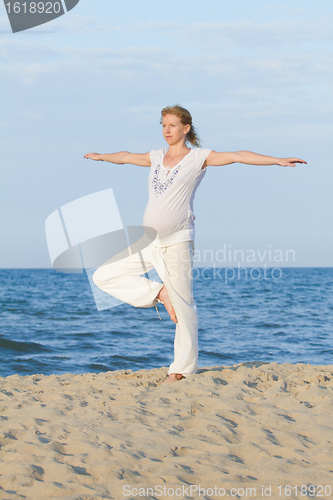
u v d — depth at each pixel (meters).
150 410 3.57
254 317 19.25
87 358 9.91
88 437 3.00
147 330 14.96
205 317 19.27
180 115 4.29
